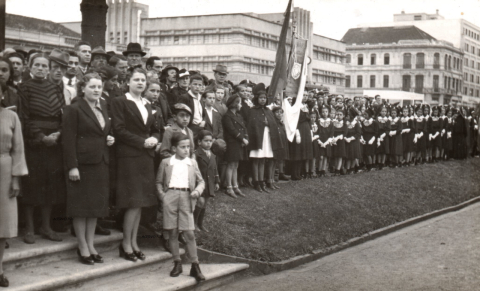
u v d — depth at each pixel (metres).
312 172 12.80
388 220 11.23
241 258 7.62
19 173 5.35
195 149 8.41
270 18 48.19
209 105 9.23
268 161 10.73
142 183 6.59
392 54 68.06
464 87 62.59
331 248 8.88
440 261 8.25
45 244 6.28
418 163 18.56
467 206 14.55
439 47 64.88
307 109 12.49
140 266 6.65
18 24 23.86
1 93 5.32
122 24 40.50
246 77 43.78
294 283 7.12
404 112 17.45
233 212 8.93
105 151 6.30
